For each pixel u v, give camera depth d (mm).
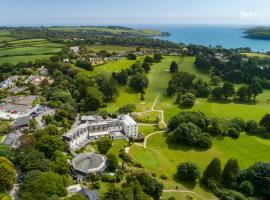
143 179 157625
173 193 162500
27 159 153750
